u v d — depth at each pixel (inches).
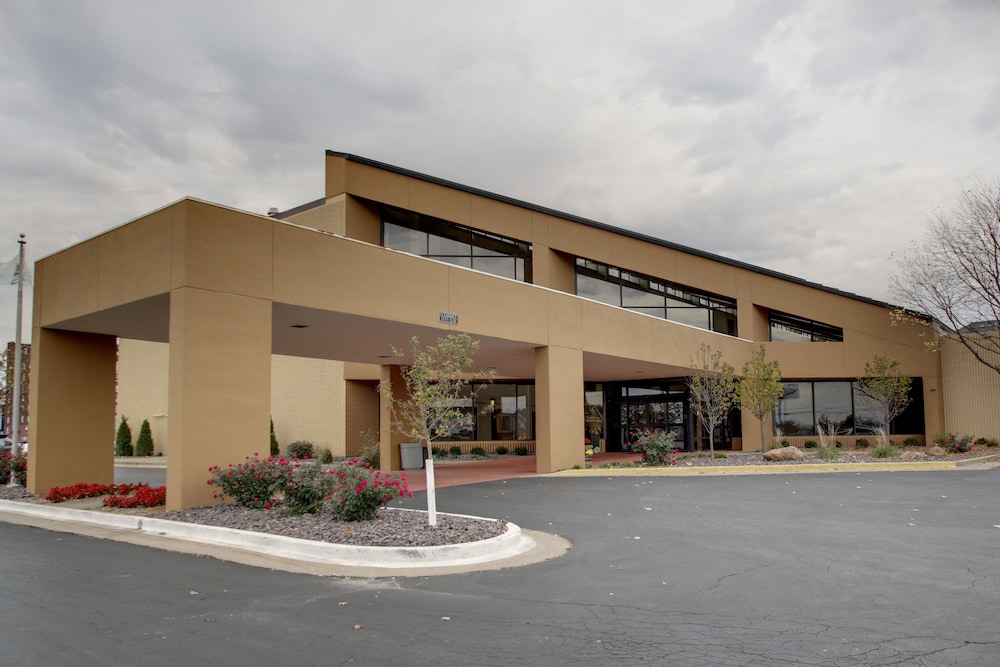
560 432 837.2
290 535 388.2
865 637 222.7
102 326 637.3
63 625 243.4
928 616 243.6
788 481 684.7
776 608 257.4
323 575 322.0
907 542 377.4
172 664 204.1
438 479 799.7
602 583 301.9
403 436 986.1
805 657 205.6
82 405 658.2
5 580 312.5
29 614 257.3
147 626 241.4
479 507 544.1
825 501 537.6
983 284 1045.8
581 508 531.2
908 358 1213.7
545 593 286.0
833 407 1259.8
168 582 307.6
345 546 356.8
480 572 328.5
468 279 723.4
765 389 1002.1
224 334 506.6
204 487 488.4
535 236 1167.0
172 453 484.1
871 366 1204.5
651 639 224.5
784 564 330.3
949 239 1075.3
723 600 269.6
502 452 1256.2
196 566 341.7
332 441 1278.3
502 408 1296.8
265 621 247.3
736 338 1206.9
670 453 861.2
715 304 1284.4
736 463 867.4
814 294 1254.9
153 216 520.7
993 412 1141.7
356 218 1117.7
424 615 254.5
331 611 260.2
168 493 486.3
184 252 489.1
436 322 681.0
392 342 764.0
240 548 387.9
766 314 1304.1
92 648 218.7
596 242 1194.6
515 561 354.0
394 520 427.8
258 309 530.0
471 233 1171.3
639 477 761.0
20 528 476.7
